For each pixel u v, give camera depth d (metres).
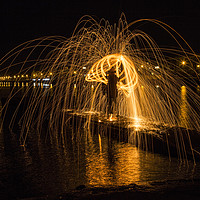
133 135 6.09
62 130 8.03
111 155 5.08
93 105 14.52
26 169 4.31
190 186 3.07
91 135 7.18
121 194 2.87
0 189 3.51
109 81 8.35
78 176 3.93
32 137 7.05
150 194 2.85
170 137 5.58
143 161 4.62
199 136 5.71
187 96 19.48
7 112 13.75
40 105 16.53
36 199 2.85
